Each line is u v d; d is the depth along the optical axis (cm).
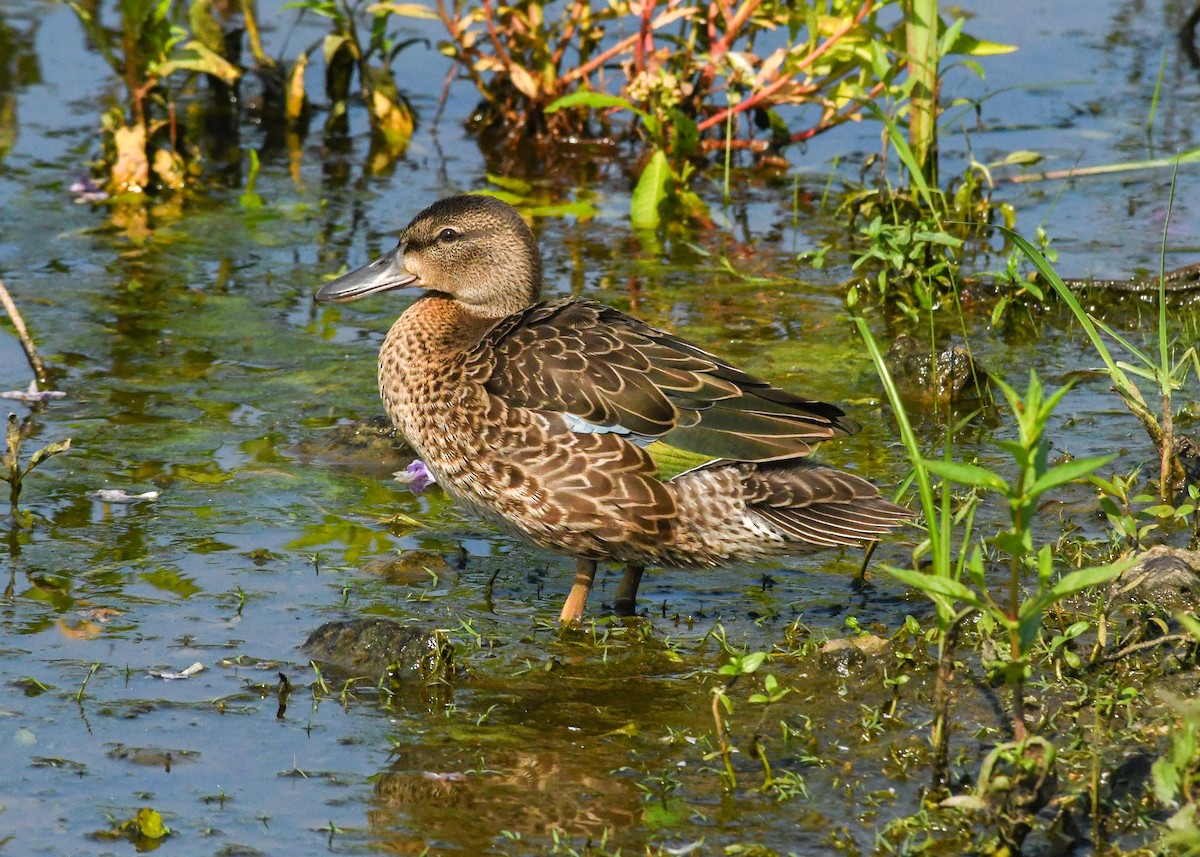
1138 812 680
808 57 1617
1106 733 745
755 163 1781
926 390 1230
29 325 1345
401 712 797
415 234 1082
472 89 1986
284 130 1870
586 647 875
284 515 1038
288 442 1156
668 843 677
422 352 977
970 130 1825
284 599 923
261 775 737
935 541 756
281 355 1309
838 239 1573
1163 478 1005
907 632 846
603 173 1761
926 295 1334
